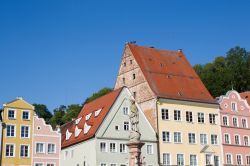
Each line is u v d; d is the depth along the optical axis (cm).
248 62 12344
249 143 9481
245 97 10338
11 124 7612
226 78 11825
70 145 8588
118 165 7819
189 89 9269
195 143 8756
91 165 7744
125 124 8125
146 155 8156
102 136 7838
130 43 9681
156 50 9888
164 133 8500
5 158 7419
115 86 9788
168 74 9381
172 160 8406
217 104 9212
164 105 8662
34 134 7762
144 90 8925
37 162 7669
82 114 9381
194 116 8906
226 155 9044
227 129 9238
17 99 7762
